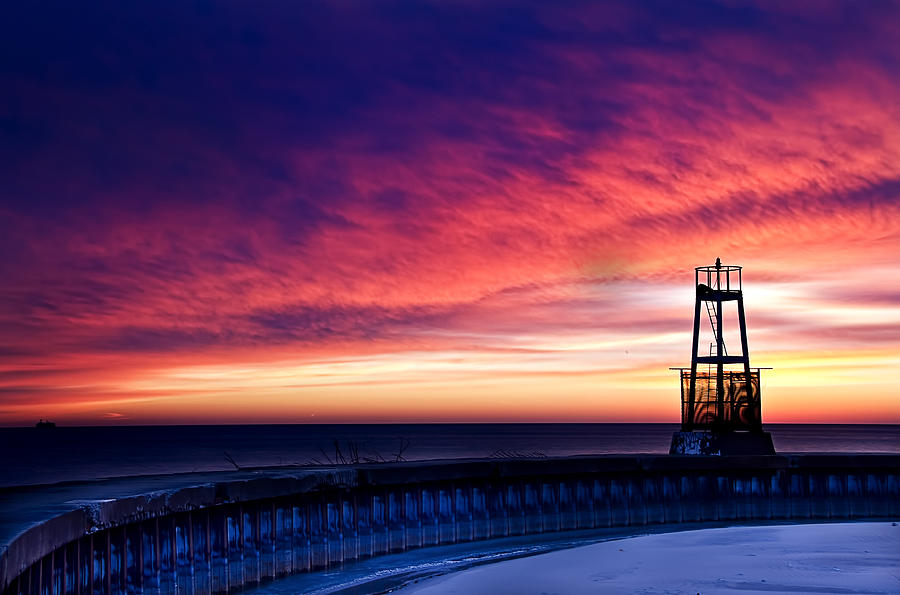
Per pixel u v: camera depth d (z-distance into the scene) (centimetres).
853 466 4319
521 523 3831
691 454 4528
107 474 10050
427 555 3372
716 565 2623
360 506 3294
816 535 3269
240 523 2723
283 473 3073
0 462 12075
